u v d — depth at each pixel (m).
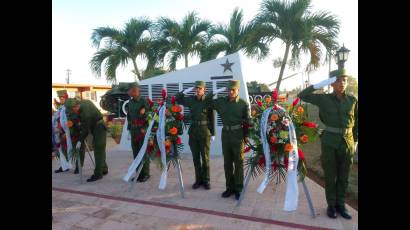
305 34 11.98
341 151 3.96
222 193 5.12
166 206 4.58
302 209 4.37
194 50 15.42
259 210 4.36
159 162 5.19
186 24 15.12
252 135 4.48
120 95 16.20
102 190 5.50
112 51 15.32
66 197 5.10
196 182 5.53
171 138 5.11
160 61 15.45
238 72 8.40
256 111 4.48
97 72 15.44
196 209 4.42
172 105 5.21
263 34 12.56
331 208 4.06
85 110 6.01
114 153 9.38
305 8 12.01
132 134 5.83
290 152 4.07
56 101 7.25
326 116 4.04
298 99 4.28
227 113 4.77
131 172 5.41
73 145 6.12
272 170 4.26
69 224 4.02
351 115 3.95
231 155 4.88
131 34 15.23
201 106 5.30
